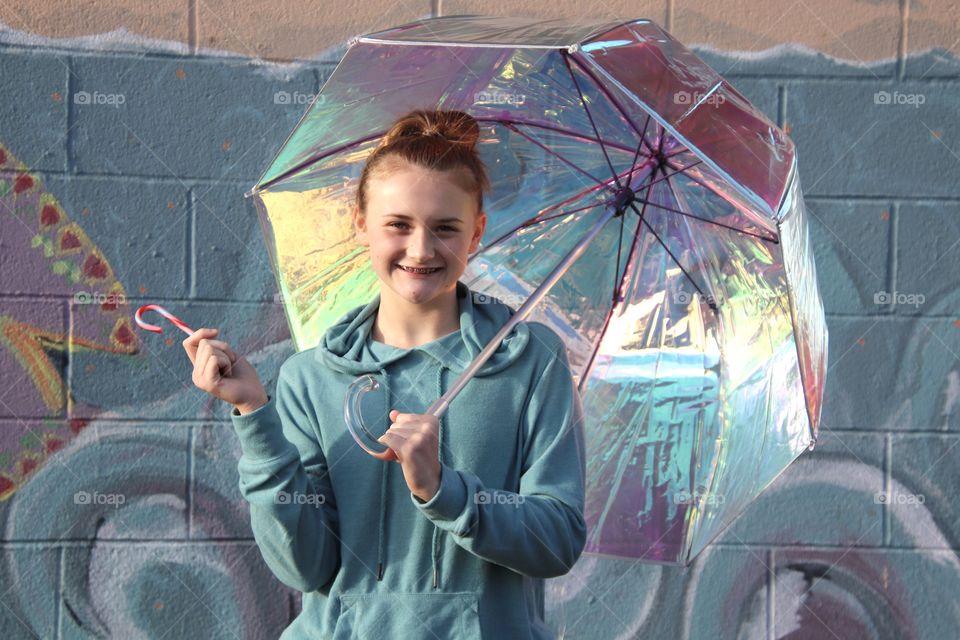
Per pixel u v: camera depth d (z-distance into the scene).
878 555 3.33
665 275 2.34
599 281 2.39
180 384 3.26
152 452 3.26
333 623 1.97
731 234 2.18
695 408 2.31
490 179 2.41
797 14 3.28
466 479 1.84
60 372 3.22
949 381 3.32
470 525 1.81
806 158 3.30
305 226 2.32
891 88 3.29
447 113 2.09
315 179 2.31
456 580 1.95
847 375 3.32
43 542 3.23
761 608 3.33
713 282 2.27
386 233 1.98
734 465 2.22
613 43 1.98
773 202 1.85
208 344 1.91
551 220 2.41
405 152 1.97
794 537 3.34
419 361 2.06
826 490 3.33
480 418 1.99
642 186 2.31
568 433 2.02
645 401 2.35
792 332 2.02
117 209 3.23
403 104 2.27
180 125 3.23
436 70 2.22
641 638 3.32
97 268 3.22
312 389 2.08
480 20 2.32
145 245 3.23
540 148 2.36
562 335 2.42
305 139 2.21
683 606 3.33
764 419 2.15
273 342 3.28
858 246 3.31
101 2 3.20
